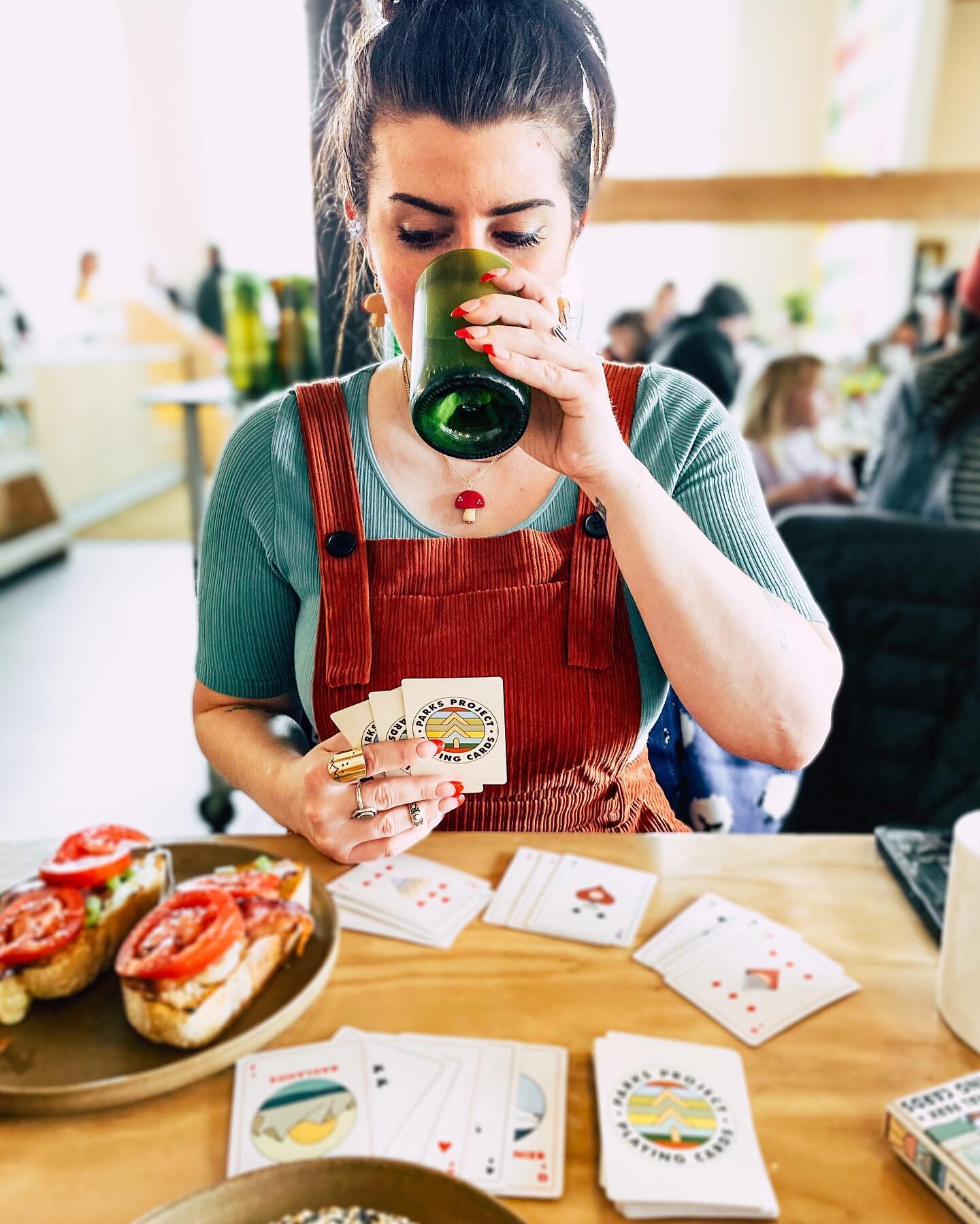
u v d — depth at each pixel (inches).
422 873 38.1
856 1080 27.6
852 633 61.2
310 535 44.7
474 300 28.1
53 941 31.4
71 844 37.3
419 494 44.0
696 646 37.3
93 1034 30.2
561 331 29.8
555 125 36.8
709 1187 23.5
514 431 29.7
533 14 36.3
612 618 42.5
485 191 36.2
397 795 34.6
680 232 398.9
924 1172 23.9
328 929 33.5
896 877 37.8
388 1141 25.3
